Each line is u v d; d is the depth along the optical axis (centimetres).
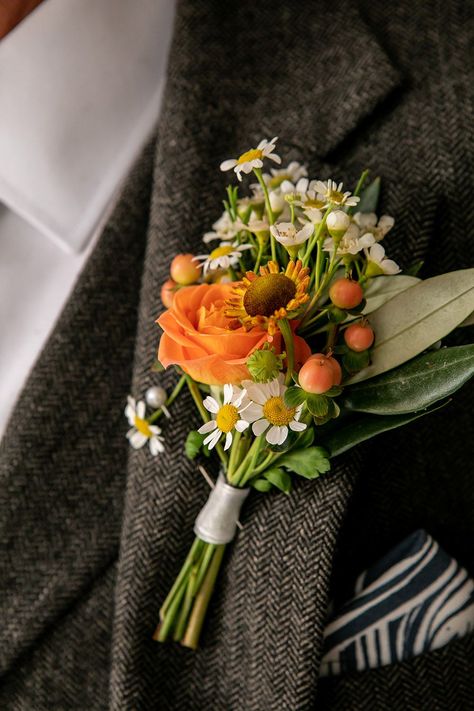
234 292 34
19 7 50
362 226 37
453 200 44
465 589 42
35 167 51
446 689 41
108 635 48
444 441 46
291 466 38
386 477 46
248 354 33
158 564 44
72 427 48
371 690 41
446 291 36
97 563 48
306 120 47
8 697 48
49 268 54
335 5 49
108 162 52
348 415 38
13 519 48
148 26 53
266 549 42
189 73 49
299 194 36
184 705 45
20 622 48
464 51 47
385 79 46
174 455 44
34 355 52
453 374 35
